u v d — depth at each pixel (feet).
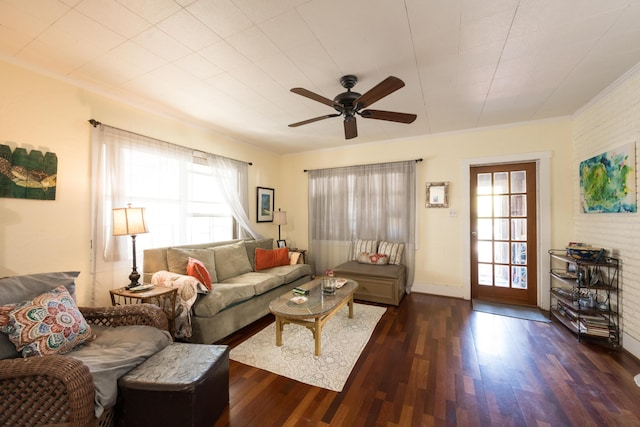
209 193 12.77
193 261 9.05
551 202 11.20
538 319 10.23
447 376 6.70
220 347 5.85
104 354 5.08
